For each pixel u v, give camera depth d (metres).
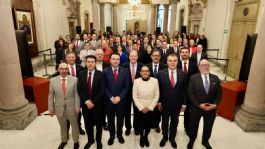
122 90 3.40
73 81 3.21
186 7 14.77
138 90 3.34
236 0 8.45
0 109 4.13
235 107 4.59
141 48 6.35
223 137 3.99
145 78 3.31
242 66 4.86
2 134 3.96
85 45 5.72
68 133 3.75
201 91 3.22
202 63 3.23
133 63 3.75
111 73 3.37
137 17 21.19
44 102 4.86
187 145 3.59
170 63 3.26
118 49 5.95
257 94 4.18
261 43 4.01
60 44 8.05
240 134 4.11
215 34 10.52
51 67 9.40
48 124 4.32
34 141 3.75
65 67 3.11
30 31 8.43
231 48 8.81
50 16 10.20
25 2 8.02
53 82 3.18
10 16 3.84
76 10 13.56
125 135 3.94
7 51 3.88
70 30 12.95
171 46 7.26
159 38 9.04
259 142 3.87
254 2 7.17
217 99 3.25
